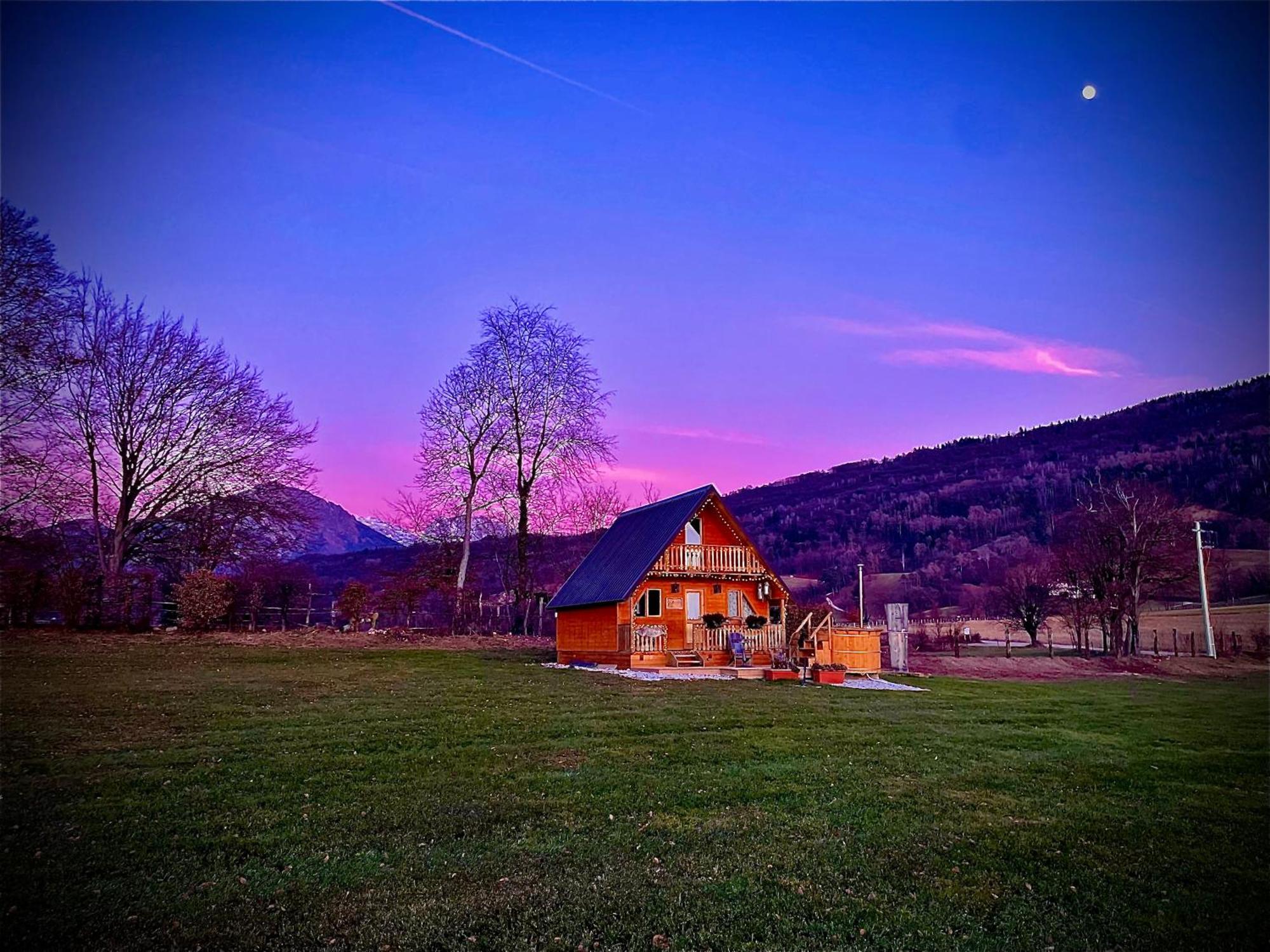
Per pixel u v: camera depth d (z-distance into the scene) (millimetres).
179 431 40875
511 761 13977
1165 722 22016
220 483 42031
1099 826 11602
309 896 8305
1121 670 41781
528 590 47531
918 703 23516
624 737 16266
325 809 10938
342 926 7703
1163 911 8844
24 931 7258
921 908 8625
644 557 32500
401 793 11812
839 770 14172
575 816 11070
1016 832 11164
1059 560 57656
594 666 32188
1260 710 25781
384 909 8062
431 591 44094
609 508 60281
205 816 10430
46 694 18531
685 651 31828
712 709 20281
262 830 10055
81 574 33844
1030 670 39844
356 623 38750
